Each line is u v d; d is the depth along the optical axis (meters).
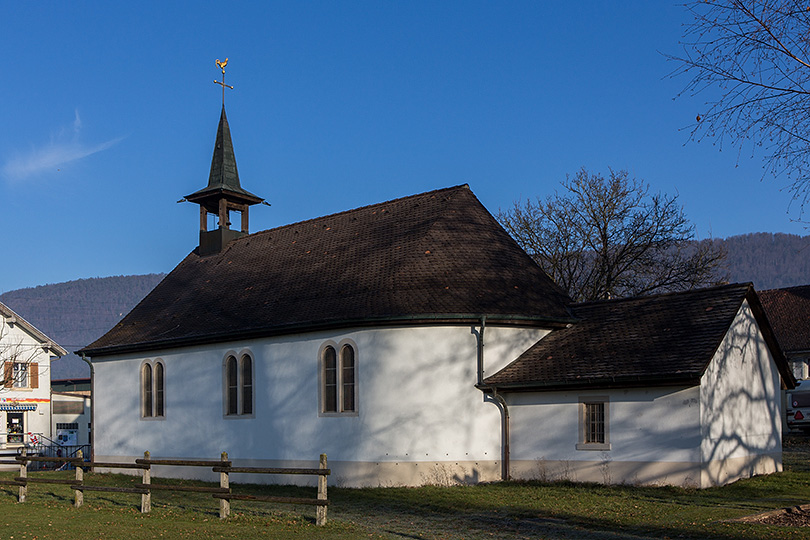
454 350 22.83
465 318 22.66
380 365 22.73
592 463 21.27
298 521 16.48
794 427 38.84
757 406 23.02
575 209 45.56
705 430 19.89
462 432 22.58
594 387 21.27
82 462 19.58
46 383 48.62
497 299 23.55
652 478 20.20
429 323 22.72
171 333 28.70
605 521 15.57
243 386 26.31
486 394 22.98
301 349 24.61
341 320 23.14
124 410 30.53
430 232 25.83
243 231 35.12
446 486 21.97
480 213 27.31
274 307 26.33
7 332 47.03
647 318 22.83
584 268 45.16
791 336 42.88
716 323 21.08
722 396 20.98
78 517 17.73
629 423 20.78
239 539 14.61
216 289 30.45
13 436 46.62
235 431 26.23
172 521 16.86
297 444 24.33
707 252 43.19
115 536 15.16
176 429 28.28
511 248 26.50
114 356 31.25
